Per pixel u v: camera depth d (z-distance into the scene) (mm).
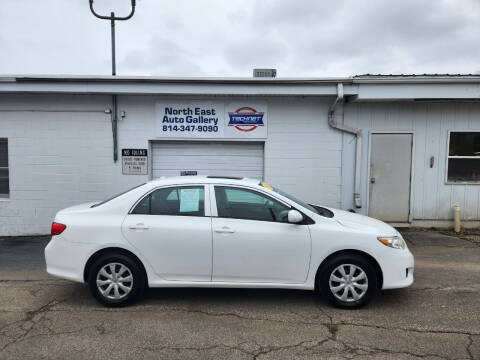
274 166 8602
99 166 8500
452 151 8656
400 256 4402
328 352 3455
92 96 8359
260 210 4484
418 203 8742
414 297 4762
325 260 4438
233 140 8594
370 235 4367
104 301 4406
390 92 7844
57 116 8391
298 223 4395
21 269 5988
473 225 8758
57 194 8523
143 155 8500
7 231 8570
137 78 7723
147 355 3396
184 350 3484
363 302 4359
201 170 8773
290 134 8555
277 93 7871
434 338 3709
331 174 8617
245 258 4363
